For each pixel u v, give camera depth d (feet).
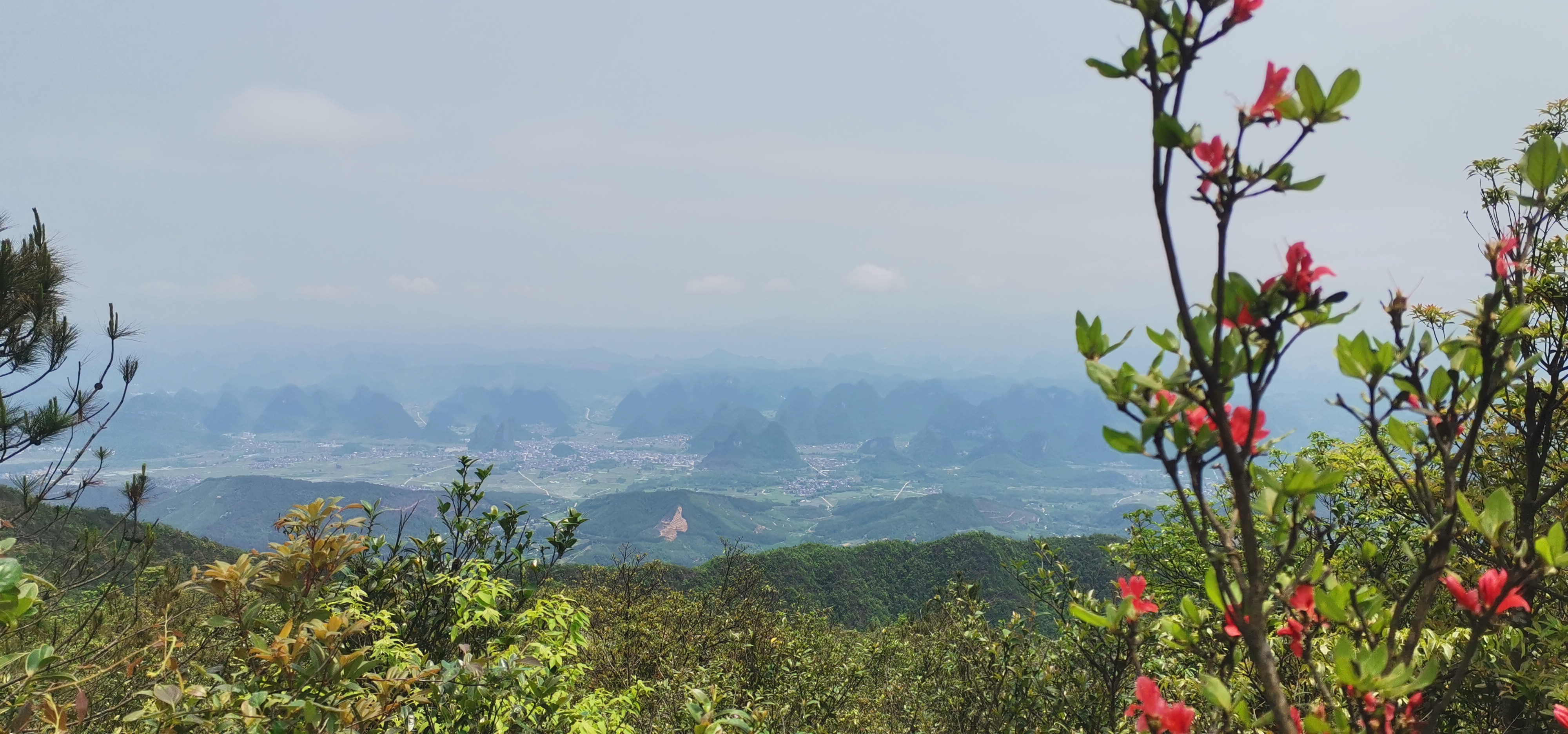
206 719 7.80
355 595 11.66
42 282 14.20
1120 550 29.12
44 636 12.25
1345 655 4.15
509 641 11.29
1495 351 5.08
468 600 11.82
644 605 26.96
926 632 22.25
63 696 9.47
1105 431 4.04
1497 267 4.92
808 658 20.40
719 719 9.23
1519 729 10.11
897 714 20.39
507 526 13.20
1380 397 4.96
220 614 9.55
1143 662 12.19
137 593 12.36
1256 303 3.79
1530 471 8.41
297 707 7.79
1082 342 4.17
